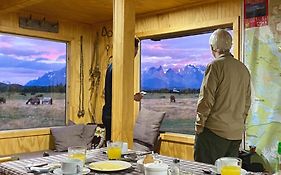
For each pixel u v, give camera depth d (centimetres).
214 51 281
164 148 441
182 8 422
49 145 484
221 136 266
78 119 522
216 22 389
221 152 269
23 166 216
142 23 470
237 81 268
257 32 351
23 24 463
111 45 506
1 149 438
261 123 346
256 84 351
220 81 265
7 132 444
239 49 367
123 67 300
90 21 516
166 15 441
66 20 507
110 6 429
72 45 516
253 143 351
